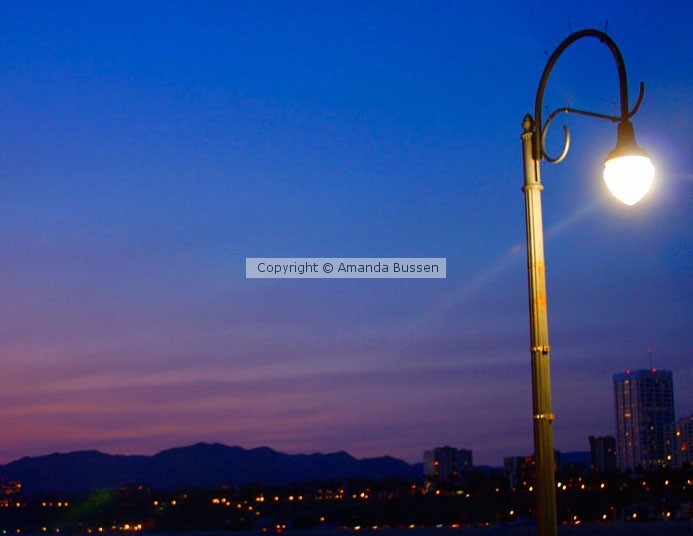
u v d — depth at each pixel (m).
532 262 12.66
